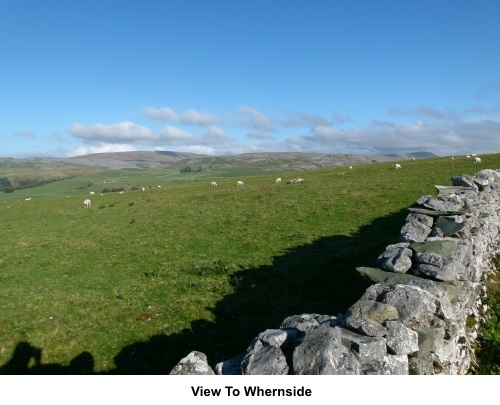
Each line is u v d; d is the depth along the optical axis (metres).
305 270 18.22
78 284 19.53
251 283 17.48
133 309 15.94
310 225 26.28
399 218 25.67
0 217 43.56
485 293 13.23
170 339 13.42
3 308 17.05
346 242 21.84
